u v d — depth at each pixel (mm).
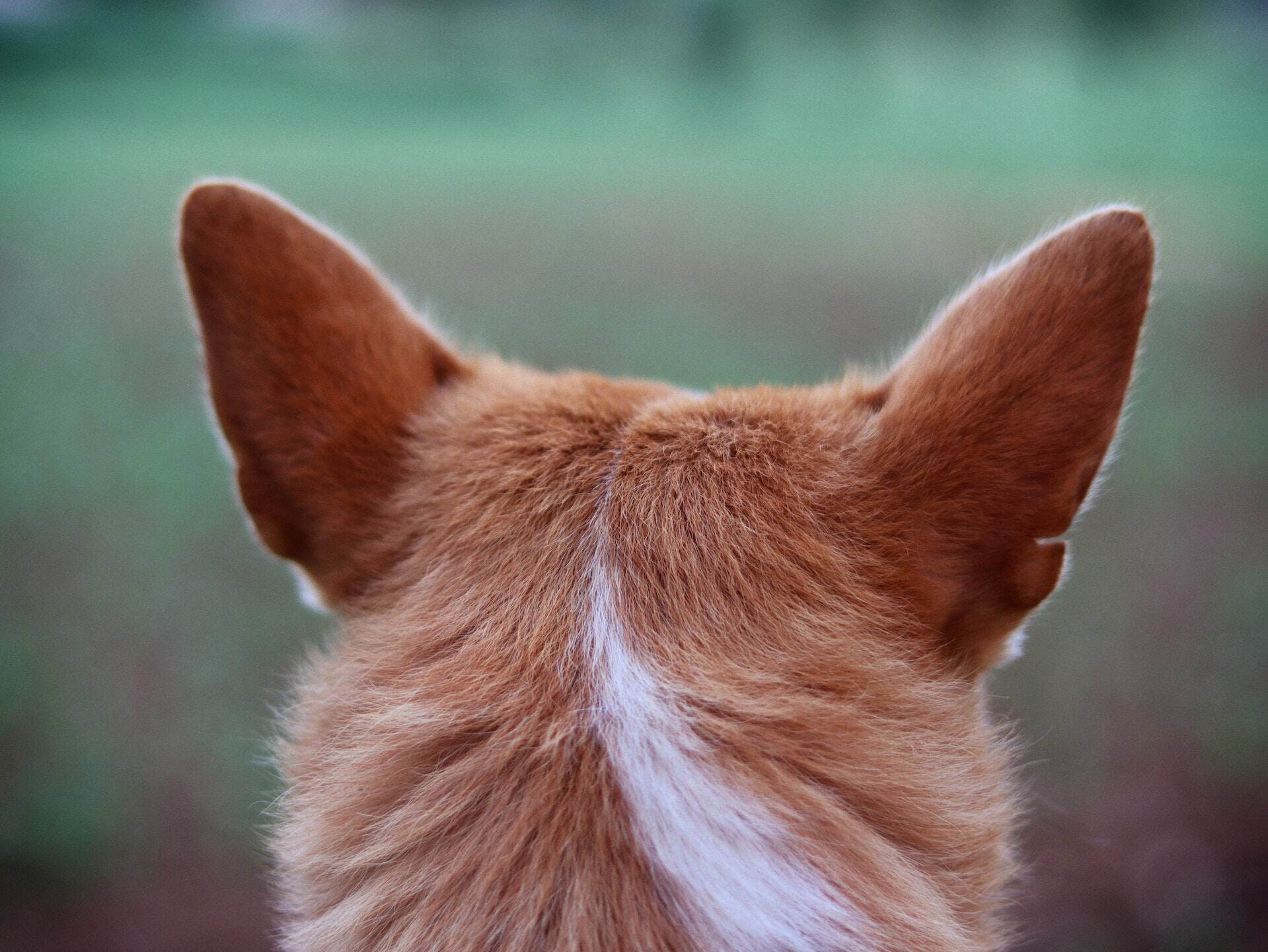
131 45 26625
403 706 1389
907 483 1443
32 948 4152
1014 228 15000
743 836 1209
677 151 23906
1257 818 4781
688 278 12312
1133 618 5867
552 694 1331
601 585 1406
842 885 1227
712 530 1433
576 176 19812
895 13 29875
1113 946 4273
